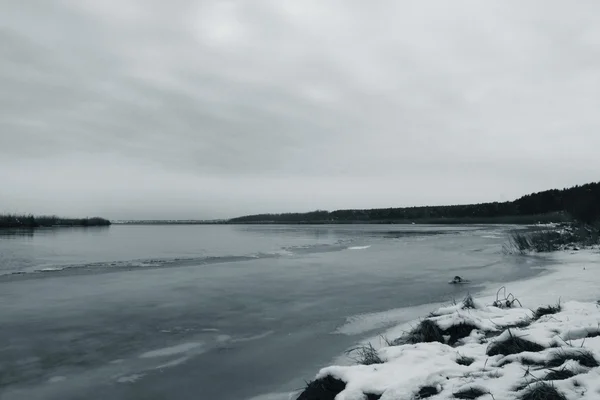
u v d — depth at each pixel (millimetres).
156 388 5641
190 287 13773
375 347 6949
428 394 4043
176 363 6621
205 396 5363
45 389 5641
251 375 6055
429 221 159375
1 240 48031
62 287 13781
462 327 6598
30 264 21406
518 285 11695
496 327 6578
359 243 39531
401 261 21766
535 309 7855
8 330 8523
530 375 4035
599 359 4098
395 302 11086
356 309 10328
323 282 14789
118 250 32438
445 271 17266
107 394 5473
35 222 105125
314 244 39156
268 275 16688
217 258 24609
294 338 7918
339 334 8133
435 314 7742
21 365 6543
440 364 4883
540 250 22797
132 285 14156
